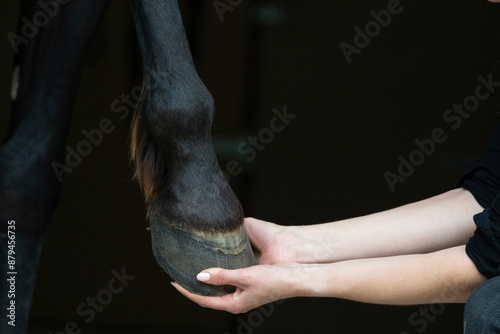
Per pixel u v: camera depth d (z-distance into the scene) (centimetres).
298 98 614
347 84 612
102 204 584
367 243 277
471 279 237
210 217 217
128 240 583
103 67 583
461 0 603
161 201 218
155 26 205
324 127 612
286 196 605
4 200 230
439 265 242
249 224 288
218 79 612
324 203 605
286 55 615
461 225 276
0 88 566
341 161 608
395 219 281
